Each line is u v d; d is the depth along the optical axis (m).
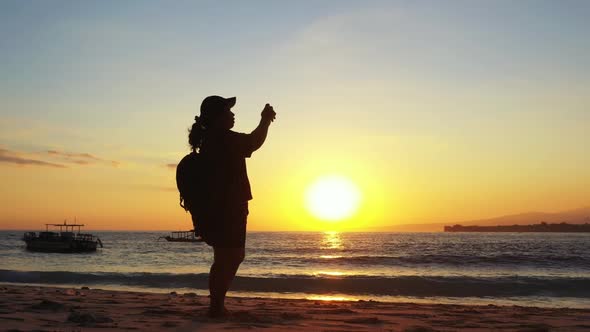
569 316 6.40
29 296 7.71
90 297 8.08
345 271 30.91
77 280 21.55
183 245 98.69
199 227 4.17
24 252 63.59
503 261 38.69
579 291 18.48
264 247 81.38
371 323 4.83
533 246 78.25
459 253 55.16
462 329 4.58
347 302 10.02
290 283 19.95
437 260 40.53
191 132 4.22
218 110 4.14
